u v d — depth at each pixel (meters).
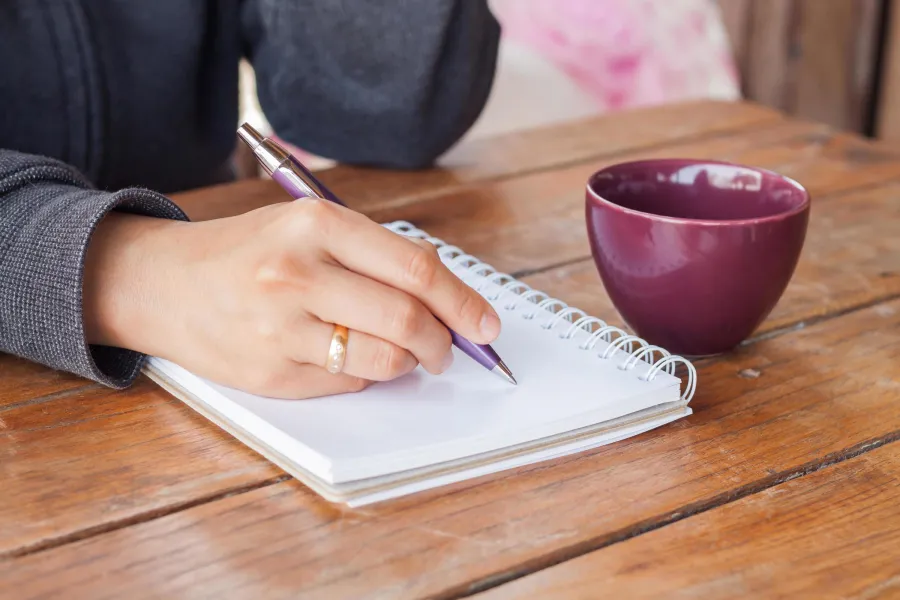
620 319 0.69
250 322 0.53
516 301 0.66
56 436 0.54
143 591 0.42
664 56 1.93
